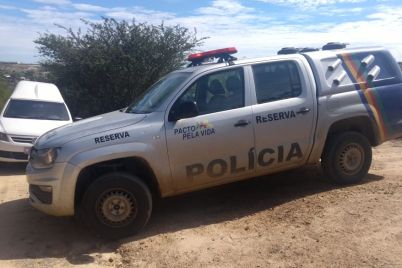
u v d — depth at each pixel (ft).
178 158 18.75
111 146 17.79
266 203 21.11
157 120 18.65
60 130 19.42
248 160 19.93
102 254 16.93
